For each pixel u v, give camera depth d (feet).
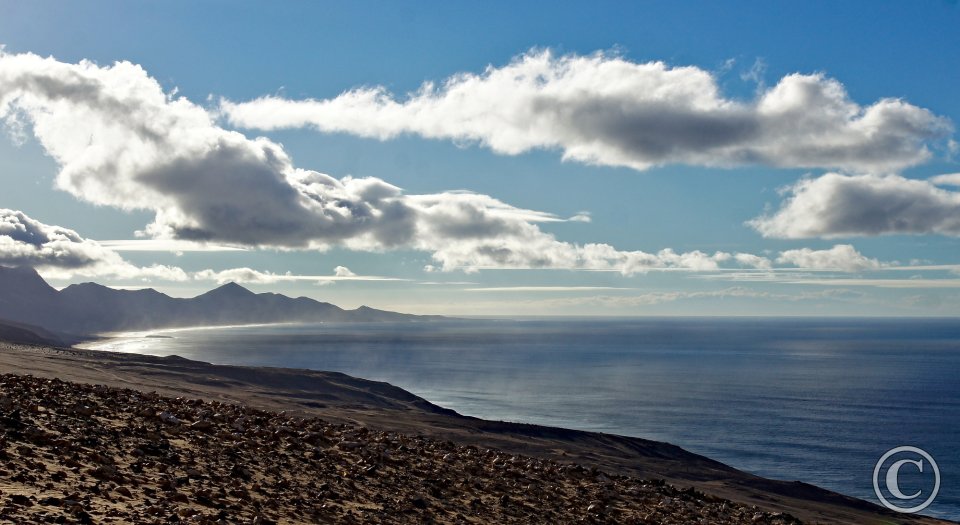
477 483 81.87
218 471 65.51
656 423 552.82
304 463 76.23
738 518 91.20
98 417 77.61
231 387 346.95
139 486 55.88
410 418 285.23
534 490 84.58
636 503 89.51
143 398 98.07
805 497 223.92
